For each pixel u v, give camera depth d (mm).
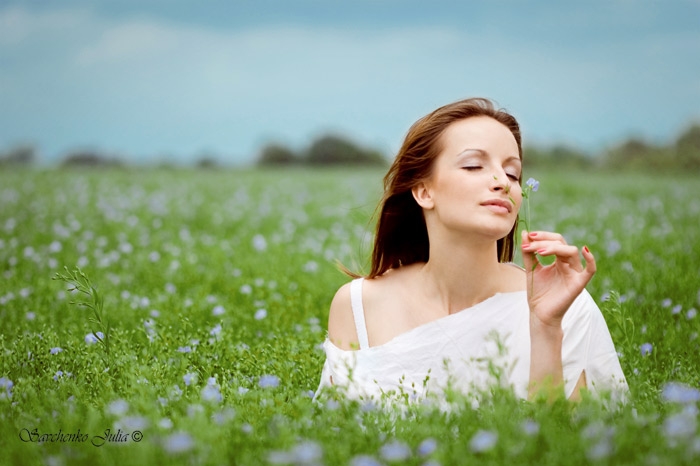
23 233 14797
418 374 5051
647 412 4441
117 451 4070
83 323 8133
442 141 5078
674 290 8695
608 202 20594
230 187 26469
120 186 25609
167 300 9086
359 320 5309
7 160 39188
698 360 6207
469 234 4996
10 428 4500
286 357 6156
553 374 4883
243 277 10766
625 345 6355
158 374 5492
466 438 4070
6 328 8070
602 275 9406
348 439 4176
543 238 4836
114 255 12367
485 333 5043
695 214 17281
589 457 3754
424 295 5250
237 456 4020
